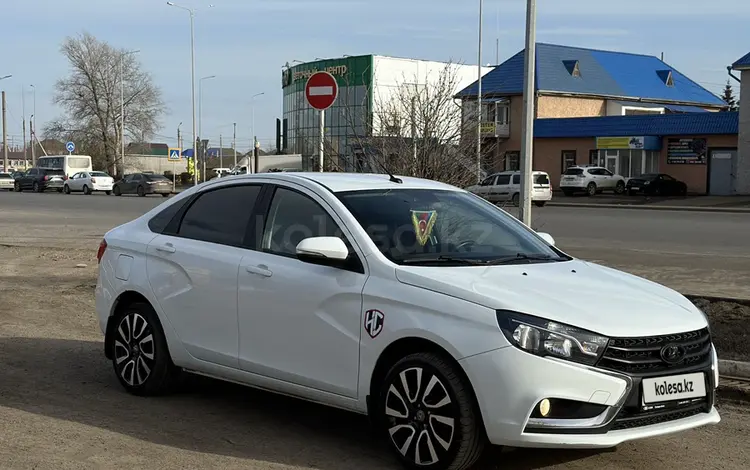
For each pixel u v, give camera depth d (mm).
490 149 12148
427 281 4762
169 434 5535
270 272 5492
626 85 63969
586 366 4328
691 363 4664
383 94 12977
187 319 6047
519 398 4320
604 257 16312
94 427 5668
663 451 5289
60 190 59719
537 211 35938
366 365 4938
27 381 6926
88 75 83812
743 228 24453
